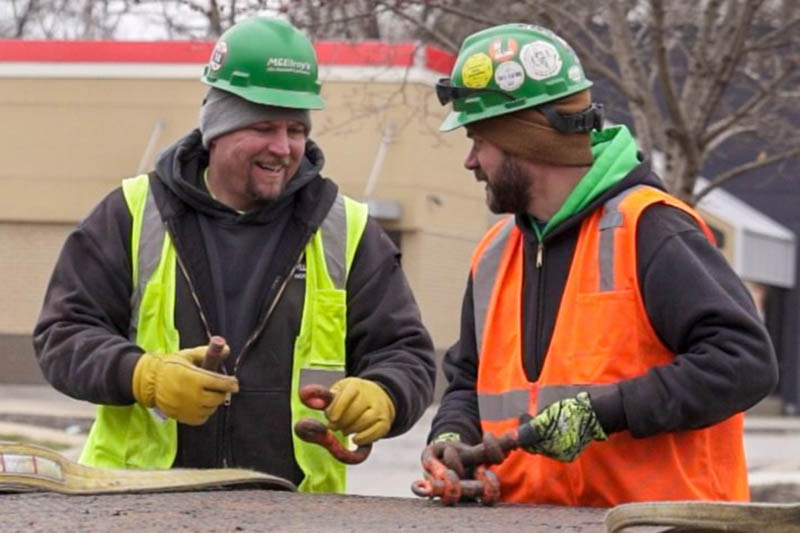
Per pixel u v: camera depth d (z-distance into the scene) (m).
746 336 4.44
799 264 35.78
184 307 5.45
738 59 11.13
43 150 29.83
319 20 11.01
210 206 5.46
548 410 4.45
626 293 4.57
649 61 14.23
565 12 11.25
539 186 4.72
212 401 5.02
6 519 4.05
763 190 35.62
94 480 4.68
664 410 4.40
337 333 5.52
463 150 30.06
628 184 4.67
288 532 3.87
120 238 5.48
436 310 29.59
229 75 5.40
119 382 5.13
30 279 30.03
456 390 5.14
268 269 5.49
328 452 5.37
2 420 22.36
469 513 4.25
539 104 4.63
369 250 5.61
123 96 29.39
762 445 24.95
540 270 4.77
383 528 3.92
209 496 4.61
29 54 29.81
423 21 11.98
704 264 4.54
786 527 3.59
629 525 3.69
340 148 28.03
